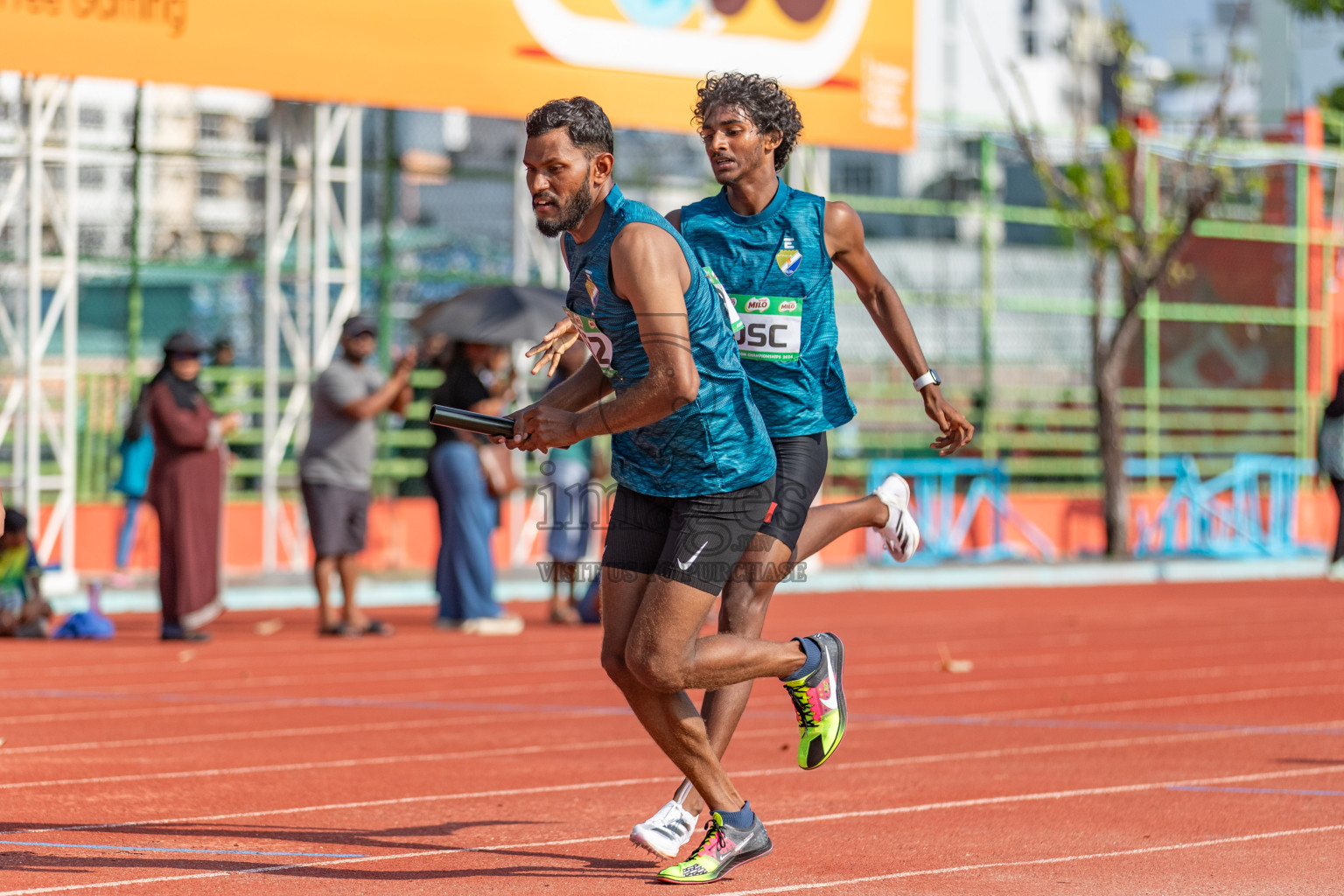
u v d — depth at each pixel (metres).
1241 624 34.62
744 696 12.62
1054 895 11.70
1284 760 17.78
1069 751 18.48
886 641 30.81
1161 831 14.04
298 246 42.06
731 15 38.62
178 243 42.41
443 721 20.77
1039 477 55.03
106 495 42.19
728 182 13.06
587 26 37.12
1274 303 58.72
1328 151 58.88
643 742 19.14
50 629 30.83
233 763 17.45
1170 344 57.31
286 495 43.34
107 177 41.94
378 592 39.12
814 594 42.81
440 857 12.92
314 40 34.69
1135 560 50.97
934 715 21.36
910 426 52.41
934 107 117.25
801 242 13.10
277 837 13.63
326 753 18.16
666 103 37.97
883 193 61.81
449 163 45.16
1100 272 50.88
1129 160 52.19
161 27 33.28
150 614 36.12
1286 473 57.56
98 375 42.31
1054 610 37.94
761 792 15.95
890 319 13.93
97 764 17.33
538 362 12.61
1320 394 59.50
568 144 10.99
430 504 44.88
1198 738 19.36
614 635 11.85
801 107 39.53
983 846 13.41
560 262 45.69
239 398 43.59
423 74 35.66
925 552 51.06
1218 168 50.19
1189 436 57.47
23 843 13.33
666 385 10.94
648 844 11.91
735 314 12.39
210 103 44.78
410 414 44.78
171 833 13.77
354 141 42.28
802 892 11.78
